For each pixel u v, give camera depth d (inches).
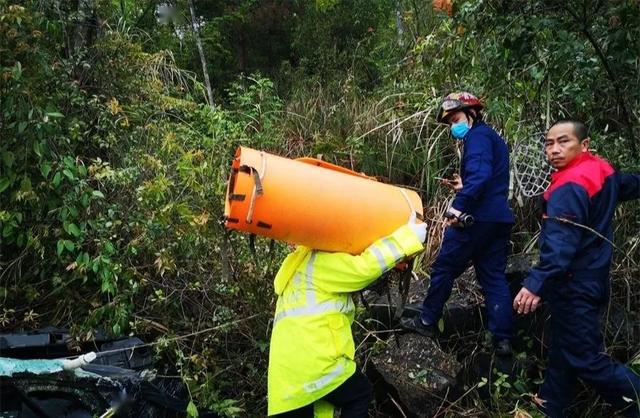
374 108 234.4
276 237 109.9
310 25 398.3
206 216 141.9
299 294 112.0
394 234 109.0
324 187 107.6
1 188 146.6
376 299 157.0
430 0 280.5
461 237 137.0
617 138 157.8
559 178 121.3
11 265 154.6
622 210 156.9
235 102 235.8
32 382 111.9
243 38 427.8
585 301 119.1
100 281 149.9
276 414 111.0
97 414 112.7
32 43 159.9
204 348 139.3
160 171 152.9
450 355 147.9
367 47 364.8
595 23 139.0
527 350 147.6
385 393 144.4
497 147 138.6
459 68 161.0
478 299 156.3
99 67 185.5
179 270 150.2
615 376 118.7
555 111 166.2
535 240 169.5
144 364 135.1
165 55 234.4
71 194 149.9
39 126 147.5
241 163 106.1
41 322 153.0
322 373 108.3
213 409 128.9
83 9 187.9
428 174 199.8
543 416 130.0
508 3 137.8
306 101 260.4
